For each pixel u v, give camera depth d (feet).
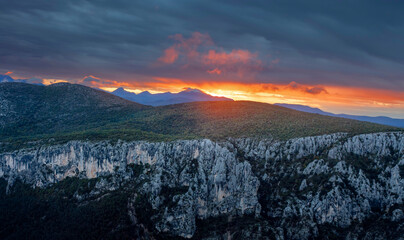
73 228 567.59
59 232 563.89
